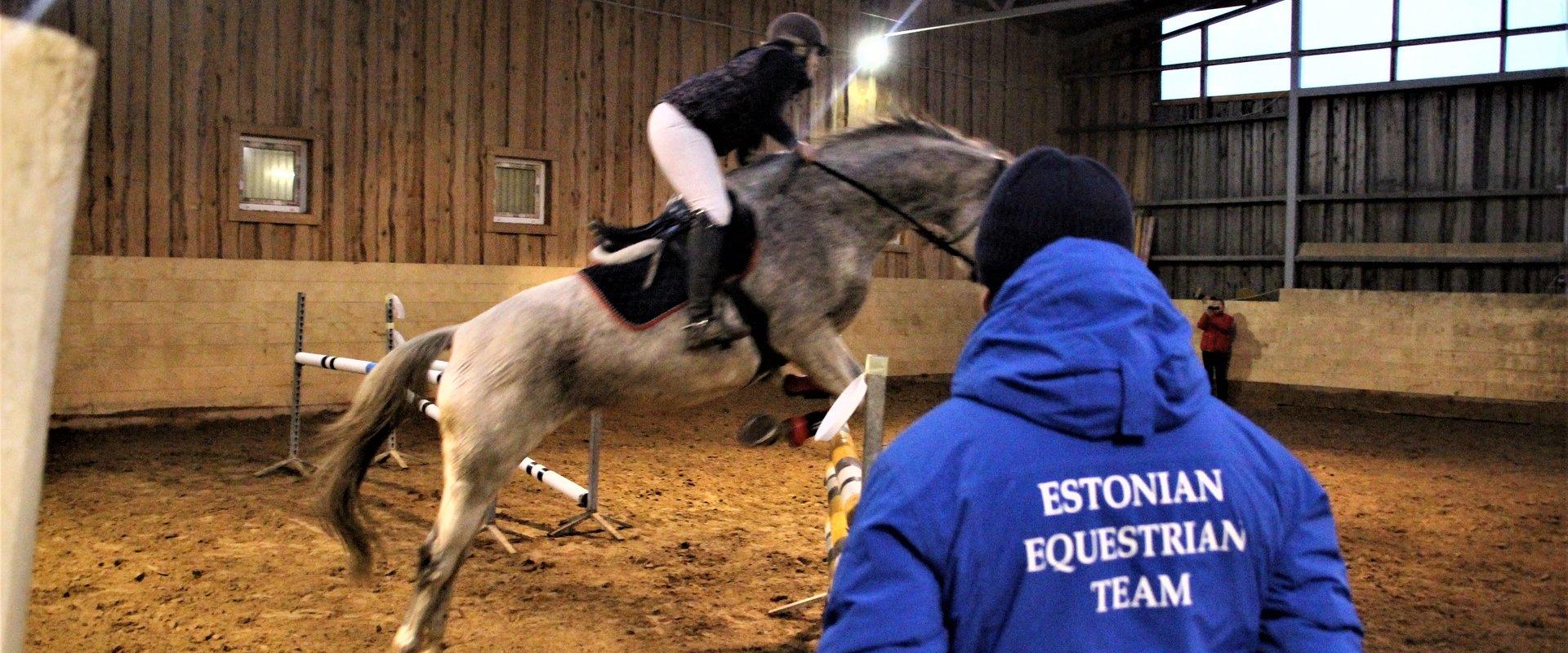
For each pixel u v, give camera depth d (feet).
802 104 45.19
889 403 41.55
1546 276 43.98
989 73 53.06
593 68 40.63
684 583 16.44
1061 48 55.83
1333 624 4.04
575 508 21.70
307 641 13.56
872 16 48.11
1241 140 51.11
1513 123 45.01
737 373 12.09
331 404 34.71
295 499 21.86
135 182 31.04
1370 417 41.22
